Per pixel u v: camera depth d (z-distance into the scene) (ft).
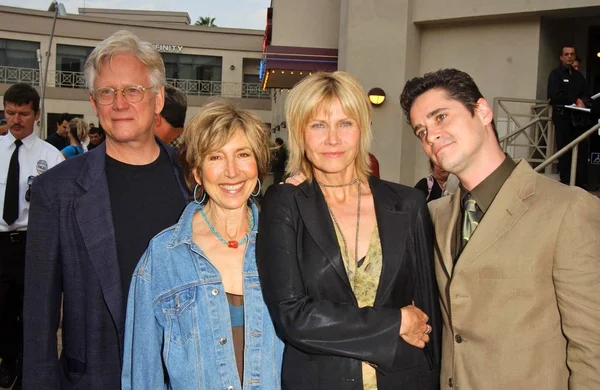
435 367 6.24
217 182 5.89
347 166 6.52
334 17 33.22
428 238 6.49
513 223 5.66
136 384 5.77
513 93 23.70
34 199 6.56
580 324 5.20
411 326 5.72
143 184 7.06
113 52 6.68
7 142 12.50
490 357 5.65
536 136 21.57
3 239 12.28
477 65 24.45
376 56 25.20
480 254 5.74
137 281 5.98
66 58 82.33
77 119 23.12
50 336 6.46
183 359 5.74
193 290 5.85
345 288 5.97
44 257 6.46
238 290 6.06
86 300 6.51
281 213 6.21
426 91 6.09
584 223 5.36
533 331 5.51
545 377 5.48
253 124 5.94
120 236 6.78
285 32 33.47
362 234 6.34
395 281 6.09
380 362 5.60
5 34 79.00
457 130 5.89
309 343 5.63
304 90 6.33
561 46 25.02
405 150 25.36
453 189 12.57
